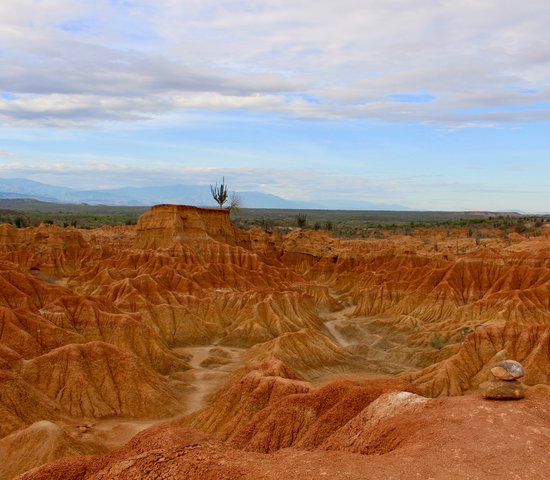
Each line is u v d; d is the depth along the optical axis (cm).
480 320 10162
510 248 14288
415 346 9744
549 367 6894
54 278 14238
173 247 13075
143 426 5975
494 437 2506
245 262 13600
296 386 5238
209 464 2641
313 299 13412
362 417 3359
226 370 8162
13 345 6931
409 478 2220
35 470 3459
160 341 8675
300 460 2564
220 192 17275
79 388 6244
